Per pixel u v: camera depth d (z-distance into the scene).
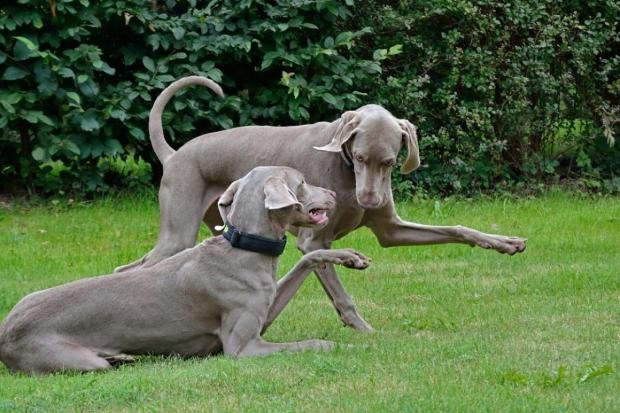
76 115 12.97
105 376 6.56
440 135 13.99
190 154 8.60
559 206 13.68
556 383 6.07
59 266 10.77
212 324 7.18
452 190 14.29
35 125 13.30
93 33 13.52
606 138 14.95
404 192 13.84
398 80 13.84
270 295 7.14
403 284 9.88
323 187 7.99
